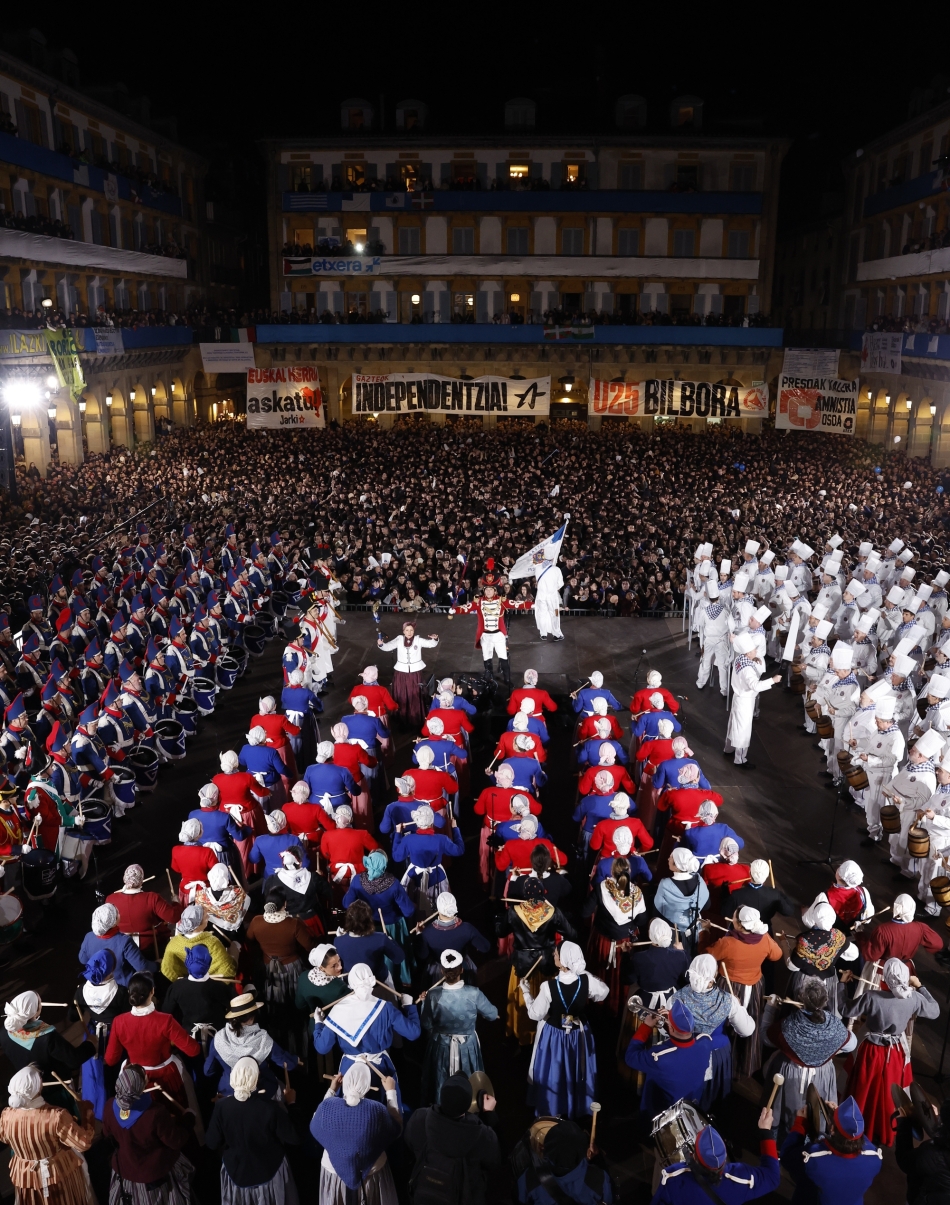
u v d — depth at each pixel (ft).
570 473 128.98
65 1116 21.18
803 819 43.91
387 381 142.82
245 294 231.50
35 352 117.08
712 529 91.86
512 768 35.45
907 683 46.57
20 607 68.74
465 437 158.40
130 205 168.35
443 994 23.81
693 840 31.30
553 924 26.66
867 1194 23.76
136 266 161.89
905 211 162.40
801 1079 22.72
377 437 158.81
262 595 72.95
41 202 142.20
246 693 60.34
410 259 181.68
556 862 29.43
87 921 36.52
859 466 137.80
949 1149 20.07
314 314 179.42
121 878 39.60
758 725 54.60
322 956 23.41
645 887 33.83
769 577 65.92
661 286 186.09
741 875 28.76
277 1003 26.40
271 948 26.37
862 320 181.57
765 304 186.09
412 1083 26.86
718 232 183.52
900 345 145.48
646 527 95.30
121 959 26.02
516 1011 28.37
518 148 181.57
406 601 74.18
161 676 52.34
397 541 88.02
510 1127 25.95
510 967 32.37
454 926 25.81
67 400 139.03
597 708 40.83
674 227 183.21
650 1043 22.81
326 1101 20.35
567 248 184.44
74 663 58.54
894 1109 24.21
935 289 153.99
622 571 81.20
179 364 180.65
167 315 169.58
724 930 26.50
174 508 104.94
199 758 51.26
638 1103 26.73
